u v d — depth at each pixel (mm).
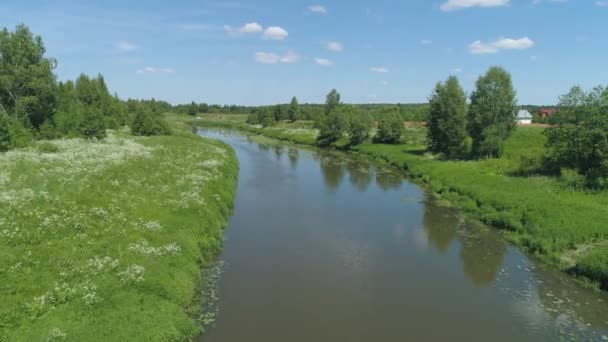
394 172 55188
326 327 17422
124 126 80188
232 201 36062
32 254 17156
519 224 29188
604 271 20984
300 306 19078
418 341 16656
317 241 27781
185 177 33844
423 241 28188
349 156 71438
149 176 32219
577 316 18703
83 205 23141
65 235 19484
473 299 20250
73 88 73125
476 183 40562
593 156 36250
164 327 14984
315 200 38844
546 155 42188
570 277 22469
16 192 22922
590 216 27891
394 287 21406
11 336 12648
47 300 14656
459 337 16984
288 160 65438
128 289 16391
